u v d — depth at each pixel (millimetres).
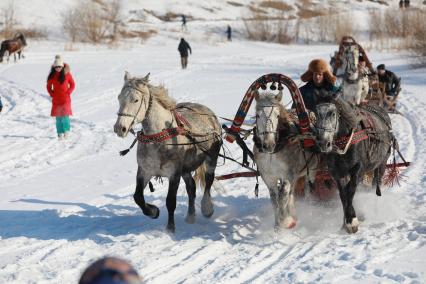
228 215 11289
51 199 12516
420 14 57281
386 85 22781
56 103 18547
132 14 69688
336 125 9375
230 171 15094
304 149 9836
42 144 18109
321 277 7914
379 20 66250
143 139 9672
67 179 14281
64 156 16703
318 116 9344
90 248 9273
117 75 34938
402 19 63188
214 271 8328
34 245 9438
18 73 35312
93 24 57156
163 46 57406
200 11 74500
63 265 8477
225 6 77312
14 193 12992
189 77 35406
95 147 17781
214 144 10852
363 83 15562
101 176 14547
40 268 8312
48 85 18547
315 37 68562
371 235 9680
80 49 52031
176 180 9898
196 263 8703
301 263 8539
